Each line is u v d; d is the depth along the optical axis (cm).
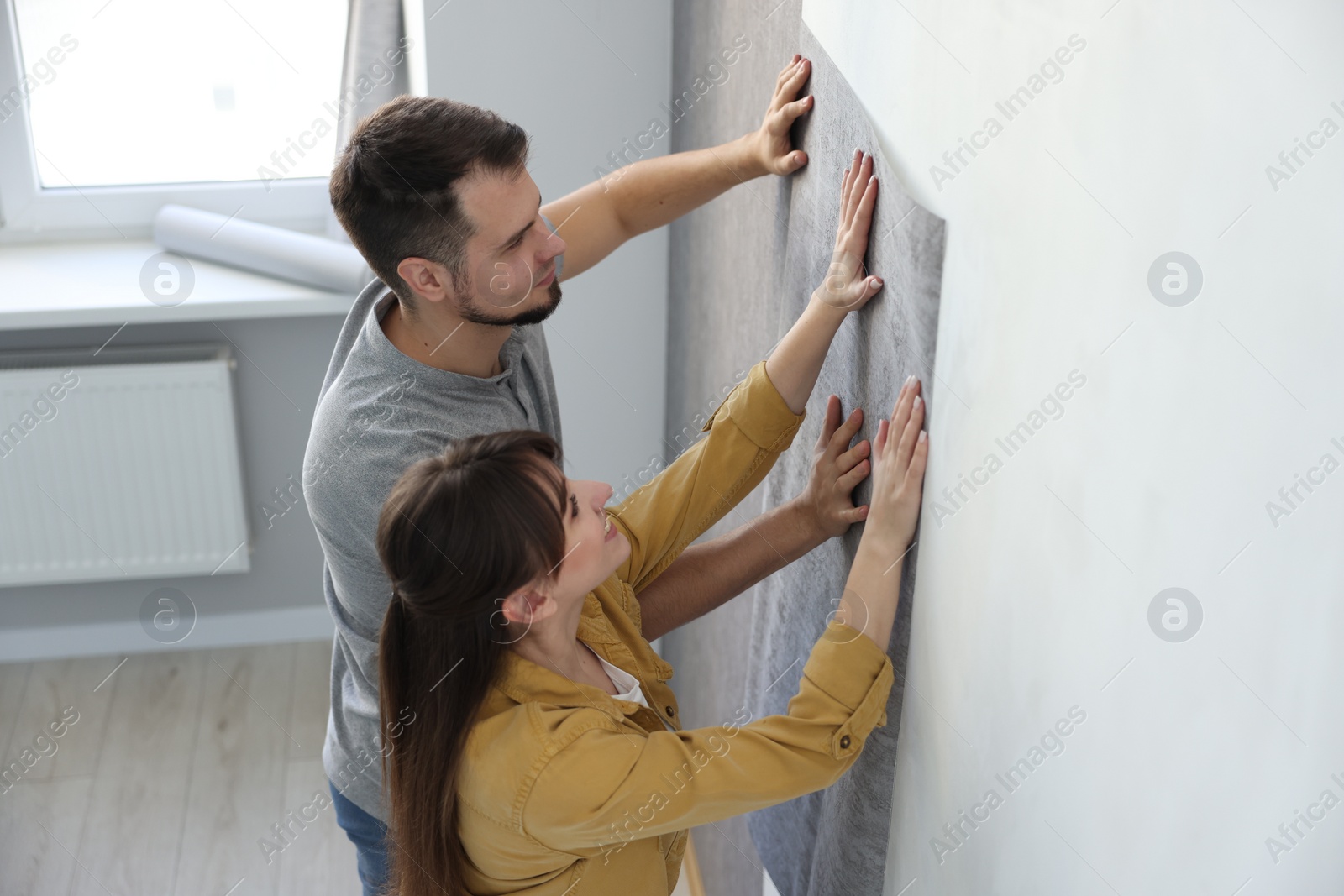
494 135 112
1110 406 68
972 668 91
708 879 216
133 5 243
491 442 93
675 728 120
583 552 97
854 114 108
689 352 210
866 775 115
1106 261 67
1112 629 69
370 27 232
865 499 112
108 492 262
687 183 139
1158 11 60
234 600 284
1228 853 58
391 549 93
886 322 104
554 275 121
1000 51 79
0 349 252
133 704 267
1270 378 53
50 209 256
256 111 256
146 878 221
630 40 209
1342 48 47
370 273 243
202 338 259
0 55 241
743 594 169
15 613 276
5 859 223
